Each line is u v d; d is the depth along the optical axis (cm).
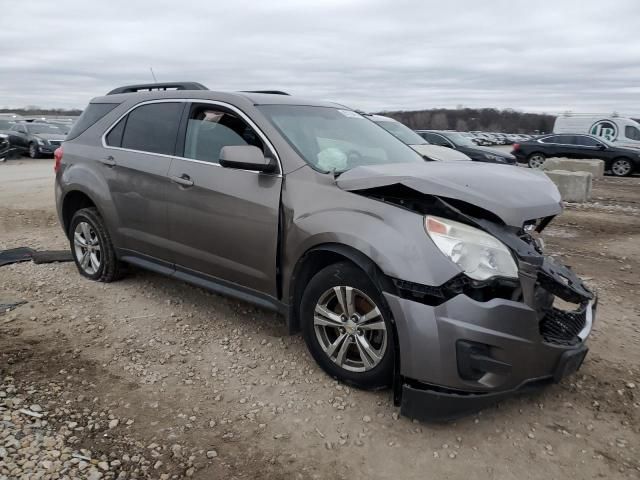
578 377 351
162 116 443
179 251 416
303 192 335
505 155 1428
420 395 277
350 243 299
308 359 366
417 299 277
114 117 487
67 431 282
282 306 355
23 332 403
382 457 270
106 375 343
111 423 291
